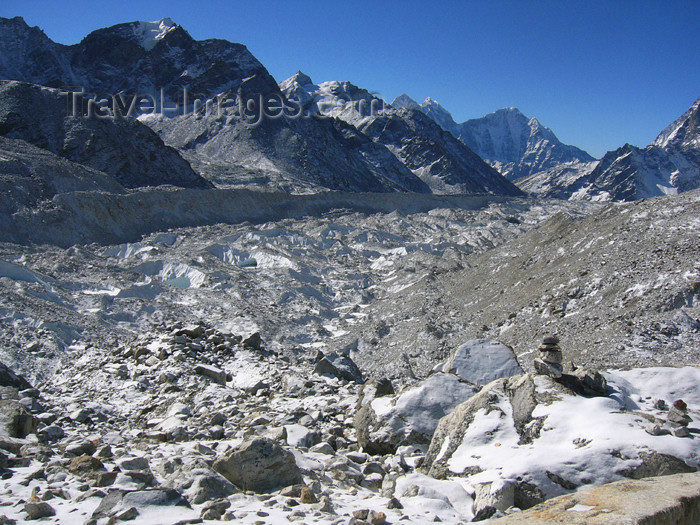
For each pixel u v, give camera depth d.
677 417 8.37
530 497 7.63
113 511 6.57
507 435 8.69
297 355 35.28
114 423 14.55
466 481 8.18
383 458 9.98
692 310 24.28
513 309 34.12
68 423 13.61
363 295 53.56
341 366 19.66
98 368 19.69
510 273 40.97
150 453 9.93
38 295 38.16
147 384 17.73
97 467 8.37
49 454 9.08
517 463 8.00
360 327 41.56
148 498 6.81
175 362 18.88
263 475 8.05
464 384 11.10
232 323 41.34
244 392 17.22
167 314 41.22
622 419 8.37
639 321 24.41
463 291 43.59
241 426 12.92
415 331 36.44
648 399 9.26
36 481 7.75
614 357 22.31
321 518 6.77
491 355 12.52
